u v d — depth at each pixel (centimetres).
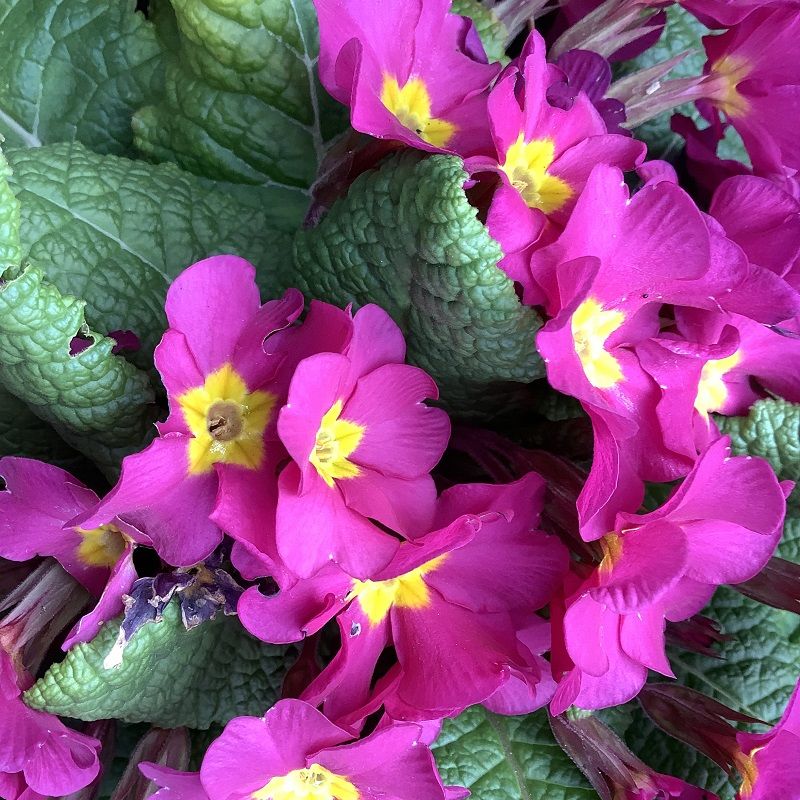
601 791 15
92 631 12
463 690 13
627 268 13
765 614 18
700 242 12
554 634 13
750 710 18
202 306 12
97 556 13
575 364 12
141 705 14
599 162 13
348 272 14
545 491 13
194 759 16
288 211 16
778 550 19
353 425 13
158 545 12
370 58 13
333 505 12
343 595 13
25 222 14
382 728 12
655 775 15
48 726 12
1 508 13
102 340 13
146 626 13
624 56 17
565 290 12
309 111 16
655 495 17
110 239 14
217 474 12
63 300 12
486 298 12
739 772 14
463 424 16
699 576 13
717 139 17
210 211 15
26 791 13
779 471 15
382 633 13
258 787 12
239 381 12
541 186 14
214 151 16
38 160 14
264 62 15
